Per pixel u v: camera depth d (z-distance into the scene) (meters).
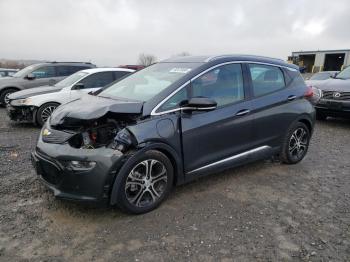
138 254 2.95
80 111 3.46
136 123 3.48
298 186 4.51
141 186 3.55
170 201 3.94
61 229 3.30
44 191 4.10
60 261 2.84
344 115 8.27
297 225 3.49
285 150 5.14
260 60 4.82
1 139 6.73
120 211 3.67
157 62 5.06
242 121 4.35
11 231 3.24
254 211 3.76
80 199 3.29
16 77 11.87
